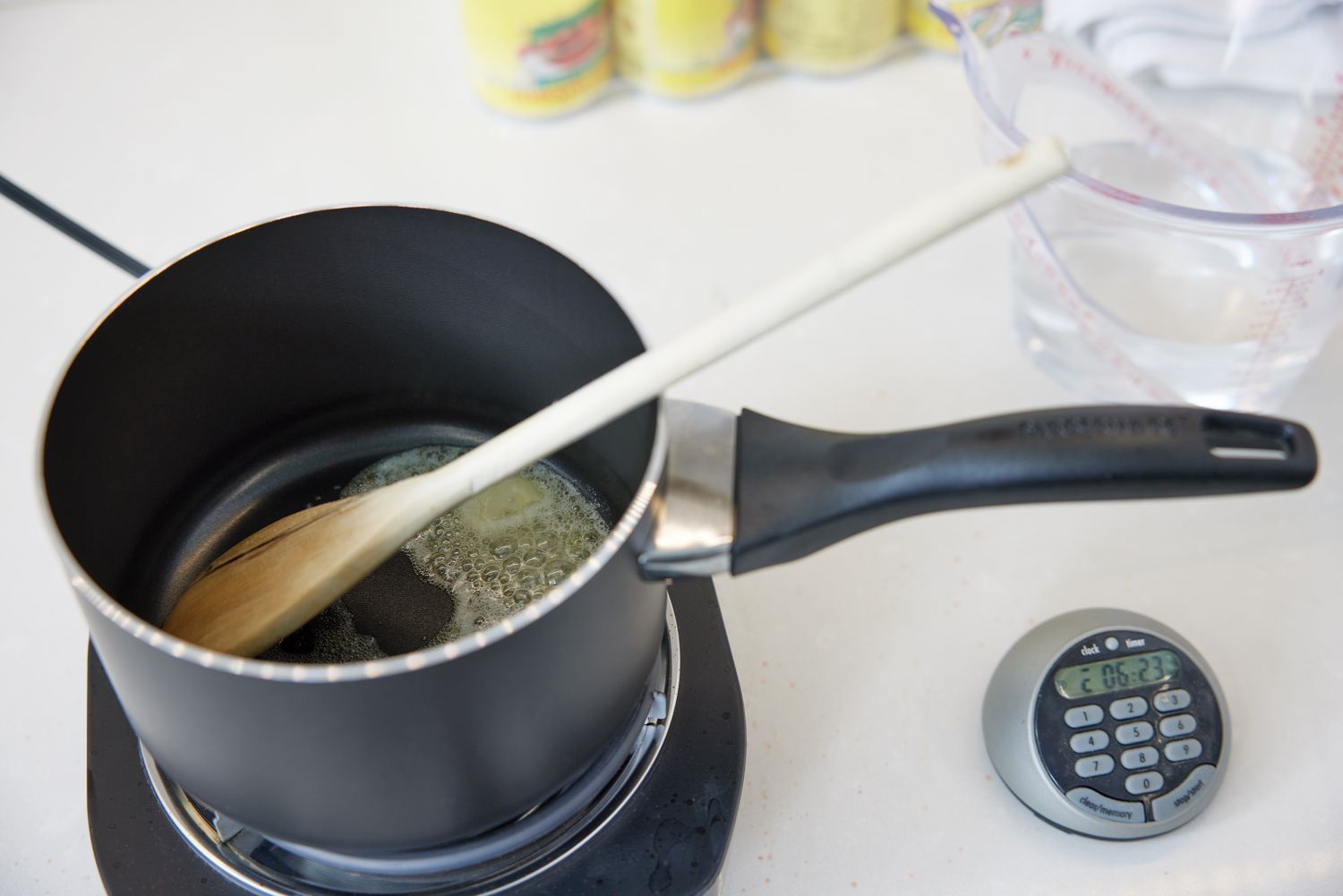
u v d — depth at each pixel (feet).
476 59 2.17
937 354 1.94
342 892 1.37
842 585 1.73
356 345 1.56
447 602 1.52
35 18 2.39
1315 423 1.86
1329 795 1.58
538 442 1.28
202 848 1.38
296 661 1.47
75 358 1.32
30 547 1.76
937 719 1.63
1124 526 1.78
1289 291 1.72
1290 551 1.75
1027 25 1.85
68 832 1.55
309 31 2.38
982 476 1.24
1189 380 1.83
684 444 1.33
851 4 2.18
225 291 1.44
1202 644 1.68
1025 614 1.71
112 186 2.14
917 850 1.55
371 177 2.15
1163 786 1.53
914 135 2.21
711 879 1.39
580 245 2.06
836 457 1.29
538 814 1.39
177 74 2.30
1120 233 1.94
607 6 2.19
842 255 1.21
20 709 1.64
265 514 1.63
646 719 1.46
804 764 1.60
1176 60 1.99
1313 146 1.97
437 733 1.18
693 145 2.20
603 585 1.18
